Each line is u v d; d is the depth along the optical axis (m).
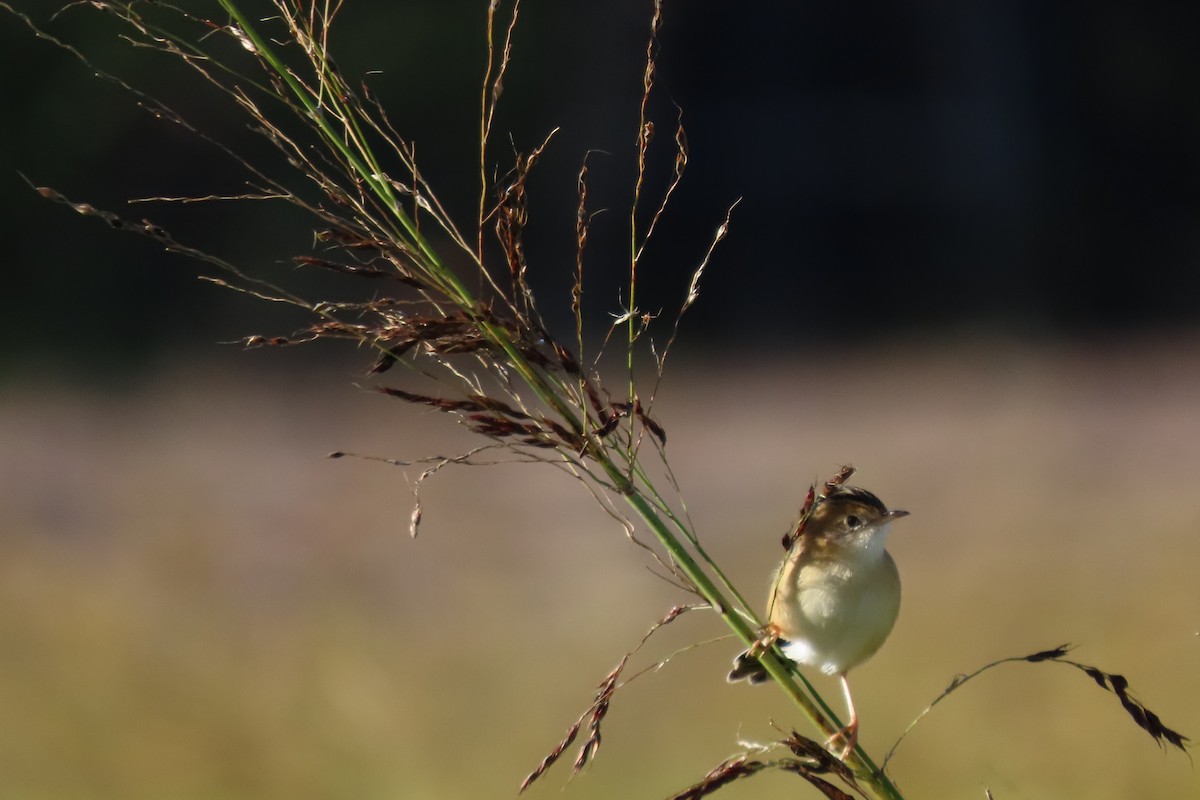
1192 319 49.00
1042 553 15.52
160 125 39.34
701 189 49.34
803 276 50.16
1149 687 10.69
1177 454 23.58
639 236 46.66
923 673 11.16
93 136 39.59
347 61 40.66
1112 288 52.53
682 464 25.23
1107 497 19.52
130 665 11.61
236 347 38.25
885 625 6.82
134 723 10.72
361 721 10.76
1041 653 4.72
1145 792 9.45
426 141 42.34
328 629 12.96
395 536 18.11
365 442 25.59
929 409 31.05
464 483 21.89
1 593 14.08
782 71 51.38
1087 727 10.02
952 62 53.38
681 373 37.53
